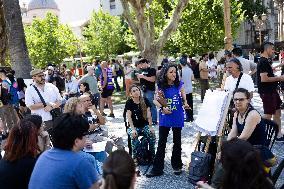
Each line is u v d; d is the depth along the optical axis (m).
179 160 5.92
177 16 15.83
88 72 11.27
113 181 1.96
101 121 5.83
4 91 8.36
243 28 50.19
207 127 5.19
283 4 44.59
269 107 6.88
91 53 41.19
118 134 9.02
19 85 9.36
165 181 5.68
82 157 2.73
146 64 9.23
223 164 2.29
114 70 19.72
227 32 15.92
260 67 6.82
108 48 40.84
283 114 9.82
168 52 26.47
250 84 5.62
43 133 4.43
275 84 6.91
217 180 3.54
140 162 6.42
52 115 6.32
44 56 35.34
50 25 35.94
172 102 5.73
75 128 2.77
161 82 5.74
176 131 5.86
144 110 6.30
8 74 9.58
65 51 36.19
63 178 2.61
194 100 14.09
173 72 5.66
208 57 20.02
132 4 15.26
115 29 41.16
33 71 6.38
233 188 2.18
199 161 5.13
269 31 53.28
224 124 5.08
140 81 9.21
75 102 4.94
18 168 2.90
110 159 2.04
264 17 29.11
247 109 4.40
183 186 5.44
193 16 25.20
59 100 6.58
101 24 41.06
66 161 2.66
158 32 21.88
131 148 6.49
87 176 2.66
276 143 7.16
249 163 2.16
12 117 8.05
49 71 14.44
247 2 45.72
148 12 15.50
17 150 2.94
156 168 5.89
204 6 25.05
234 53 8.91
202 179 5.11
